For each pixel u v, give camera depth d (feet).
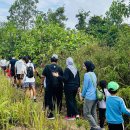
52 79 35.50
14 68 58.03
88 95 30.53
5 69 75.00
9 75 61.46
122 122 24.86
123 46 42.19
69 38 75.36
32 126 29.71
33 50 75.97
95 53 45.24
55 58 36.40
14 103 33.65
